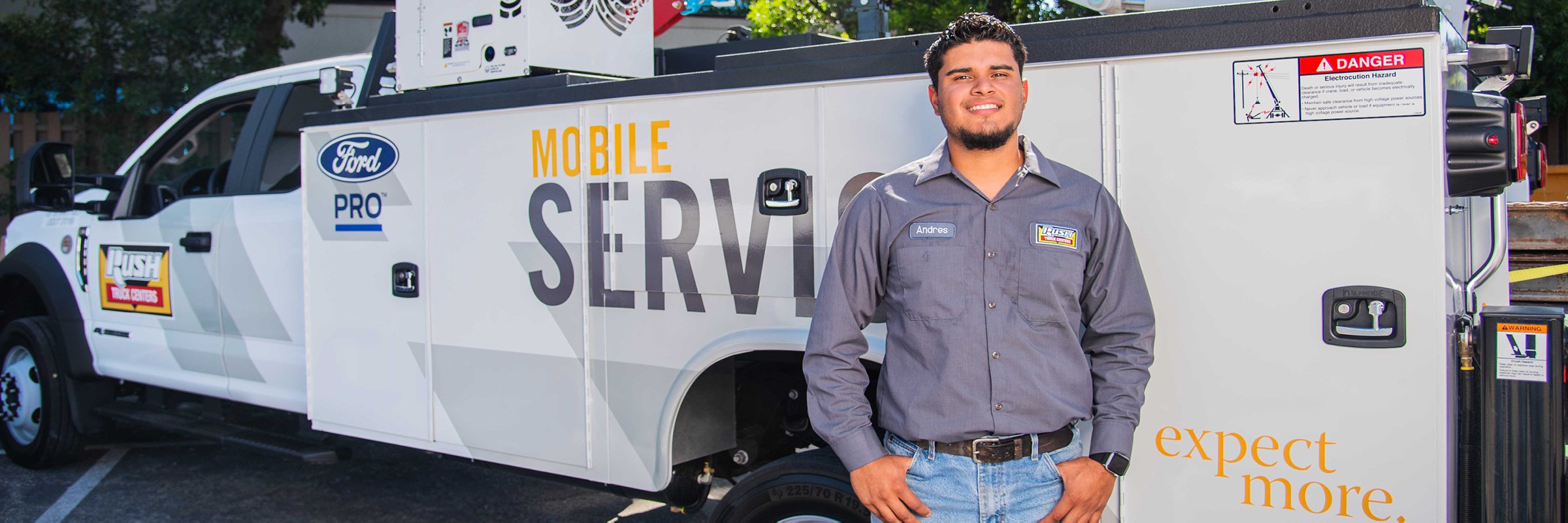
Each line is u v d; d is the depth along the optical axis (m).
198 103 4.93
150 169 5.11
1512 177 2.47
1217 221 2.37
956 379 2.22
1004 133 2.20
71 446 5.31
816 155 2.81
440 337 3.58
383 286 3.72
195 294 4.68
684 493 3.52
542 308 3.34
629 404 3.18
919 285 2.24
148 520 4.59
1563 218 3.92
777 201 2.86
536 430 3.39
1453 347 2.41
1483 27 7.09
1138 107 2.44
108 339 5.15
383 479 5.21
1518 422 2.39
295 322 4.23
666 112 3.05
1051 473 2.25
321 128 3.89
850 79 2.76
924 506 2.28
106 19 9.16
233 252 4.49
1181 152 2.40
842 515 2.79
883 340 2.78
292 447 4.22
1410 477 2.25
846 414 2.31
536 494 4.98
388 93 3.81
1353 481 2.30
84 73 9.25
